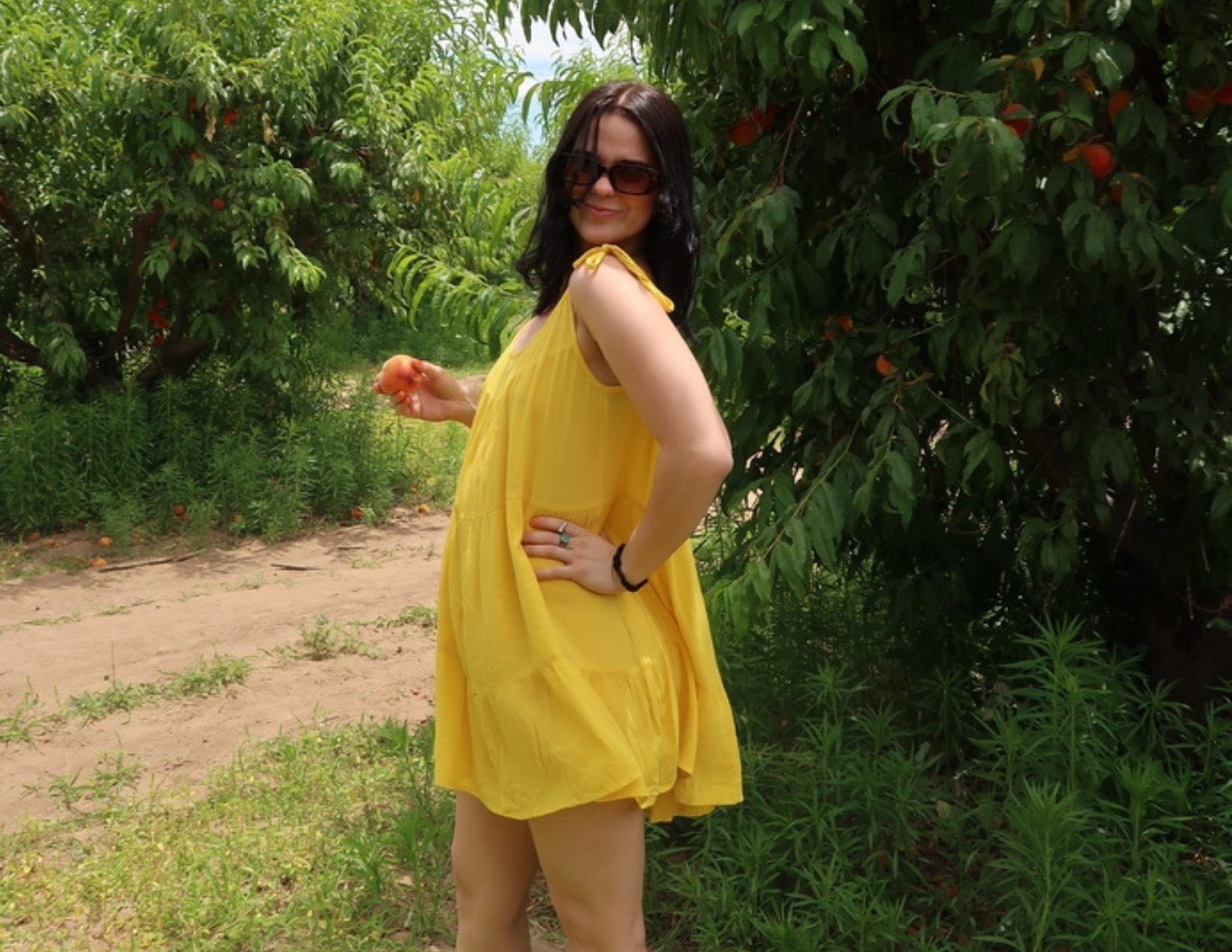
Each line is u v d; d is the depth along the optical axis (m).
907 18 3.38
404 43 8.91
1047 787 2.85
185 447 7.88
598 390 1.98
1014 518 3.80
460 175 4.45
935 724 3.79
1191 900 2.77
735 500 3.63
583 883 2.04
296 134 8.27
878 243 3.31
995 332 3.11
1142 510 3.66
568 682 1.95
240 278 8.36
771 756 3.46
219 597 6.32
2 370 8.51
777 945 2.91
